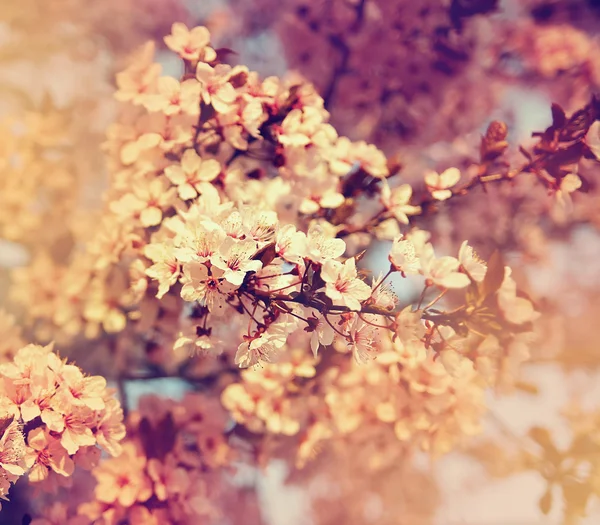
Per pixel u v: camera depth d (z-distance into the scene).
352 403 0.66
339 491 0.84
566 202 0.58
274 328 0.50
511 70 0.85
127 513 0.63
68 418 0.53
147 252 0.55
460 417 0.64
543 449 0.67
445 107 0.82
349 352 0.66
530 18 0.86
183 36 0.57
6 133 0.71
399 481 0.81
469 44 0.79
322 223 0.59
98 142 0.75
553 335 0.79
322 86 0.80
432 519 0.81
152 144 0.58
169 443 0.65
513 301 0.52
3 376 0.53
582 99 0.85
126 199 0.58
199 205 0.55
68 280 0.70
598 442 0.66
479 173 0.59
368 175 0.61
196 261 0.49
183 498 0.64
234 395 0.66
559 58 0.84
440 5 0.77
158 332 0.67
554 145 0.57
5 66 0.79
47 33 0.82
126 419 0.67
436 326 0.52
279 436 0.70
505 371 0.54
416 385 0.62
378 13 0.78
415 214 0.60
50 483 0.55
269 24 0.94
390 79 0.79
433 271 0.51
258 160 0.61
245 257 0.49
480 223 0.82
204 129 0.58
